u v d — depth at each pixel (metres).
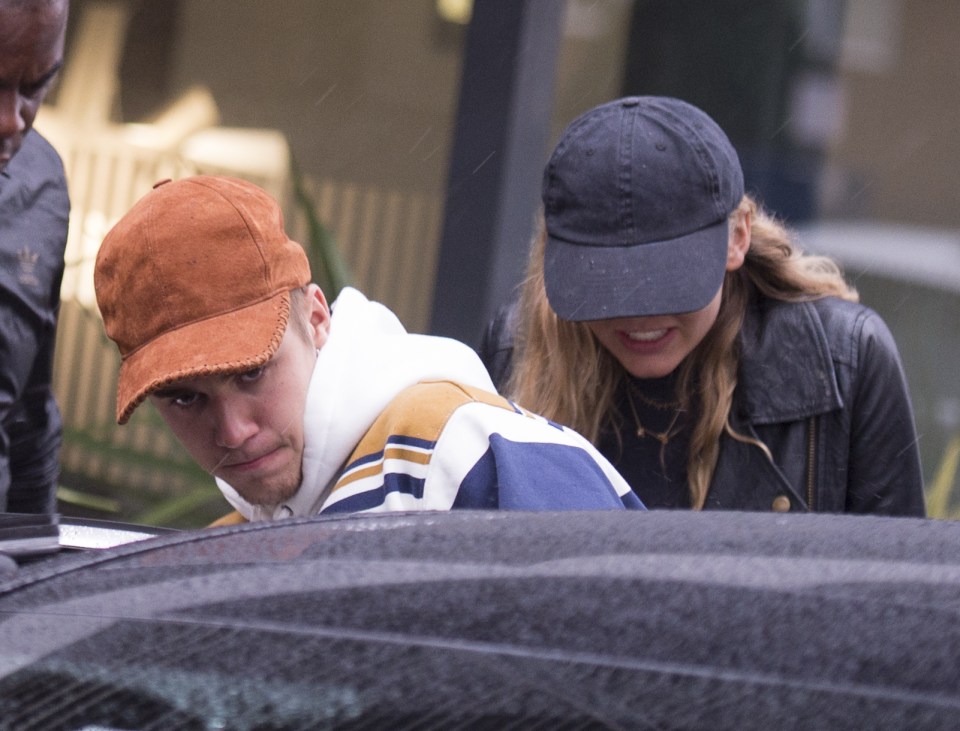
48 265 7.38
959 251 20.81
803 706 2.92
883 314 20.28
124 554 3.77
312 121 18.94
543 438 4.58
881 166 21.11
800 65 20.23
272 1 19.20
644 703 2.97
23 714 3.20
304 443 4.63
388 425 4.58
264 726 3.10
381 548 3.56
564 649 3.10
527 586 3.29
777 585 3.24
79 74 19.53
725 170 7.05
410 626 3.20
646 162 6.95
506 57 11.84
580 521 3.73
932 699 2.90
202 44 19.34
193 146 19.16
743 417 7.41
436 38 18.58
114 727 3.16
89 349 18.05
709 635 3.08
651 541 3.51
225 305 4.46
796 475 7.39
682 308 6.79
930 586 3.23
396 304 18.33
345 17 18.95
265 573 3.48
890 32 21.00
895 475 7.45
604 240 7.01
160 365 4.39
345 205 18.64
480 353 8.51
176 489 13.42
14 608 3.50
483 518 3.81
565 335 7.55
